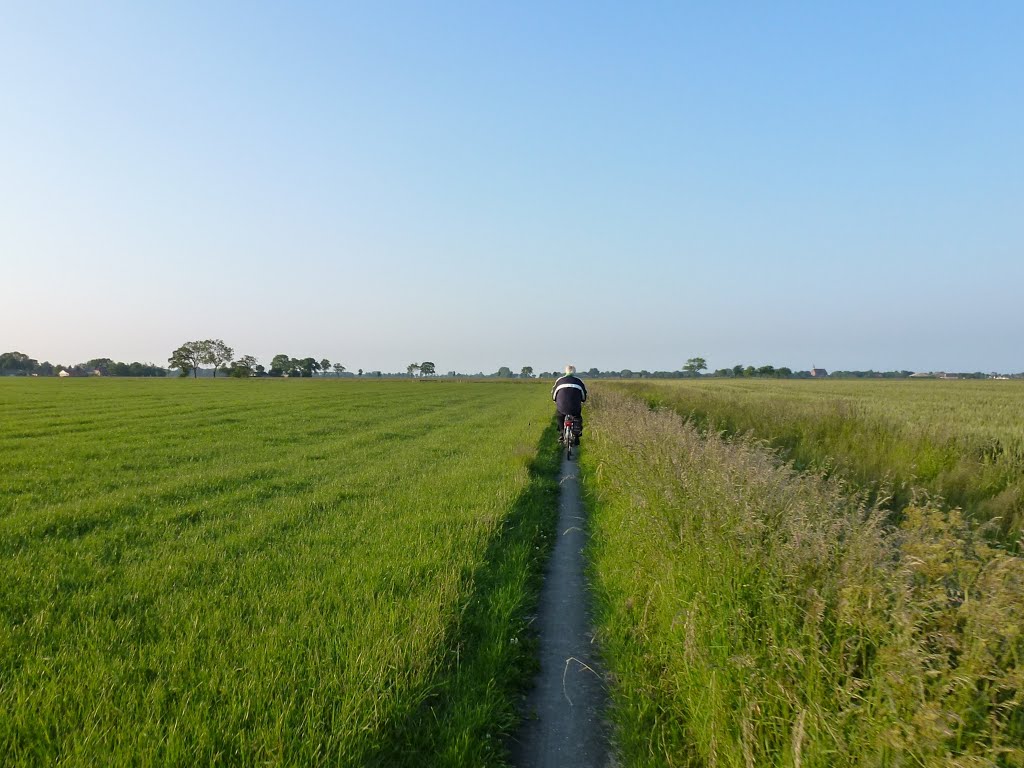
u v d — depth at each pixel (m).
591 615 5.58
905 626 3.20
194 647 4.16
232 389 58.84
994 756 2.62
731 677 3.53
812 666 3.21
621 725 3.82
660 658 4.38
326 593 5.27
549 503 10.04
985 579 3.57
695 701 3.65
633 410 16.34
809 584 3.99
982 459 11.80
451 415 29.72
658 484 7.05
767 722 3.16
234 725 3.29
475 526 7.64
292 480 11.15
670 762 3.39
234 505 8.97
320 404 35.59
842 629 3.54
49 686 3.58
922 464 11.13
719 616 4.05
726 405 21.86
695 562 4.85
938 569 3.73
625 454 10.29
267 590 5.35
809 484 6.04
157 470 12.10
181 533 7.39
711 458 7.24
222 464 13.02
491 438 18.91
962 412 25.73
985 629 3.15
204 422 22.83
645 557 6.07
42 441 16.14
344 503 9.23
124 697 3.50
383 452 15.38
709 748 3.30
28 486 10.09
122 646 4.21
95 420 22.98
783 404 22.23
